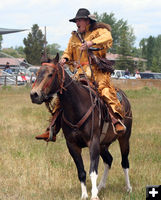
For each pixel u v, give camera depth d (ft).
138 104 89.97
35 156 42.06
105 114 30.86
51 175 36.35
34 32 360.07
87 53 31.07
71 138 29.71
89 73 31.55
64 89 28.55
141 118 69.10
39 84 27.09
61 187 33.68
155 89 135.85
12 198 31.17
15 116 67.97
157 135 54.85
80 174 29.99
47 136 32.48
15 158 41.22
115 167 39.29
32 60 344.28
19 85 155.02
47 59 28.22
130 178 36.40
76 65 32.35
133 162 41.14
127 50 311.88
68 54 32.68
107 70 31.89
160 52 459.32
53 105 31.19
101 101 30.86
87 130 29.12
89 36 31.68
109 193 31.73
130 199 30.45
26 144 47.16
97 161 29.01
